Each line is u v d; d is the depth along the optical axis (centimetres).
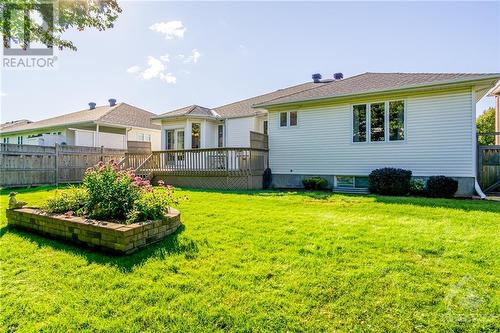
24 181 1154
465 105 873
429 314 231
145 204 426
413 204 659
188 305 253
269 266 321
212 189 1069
